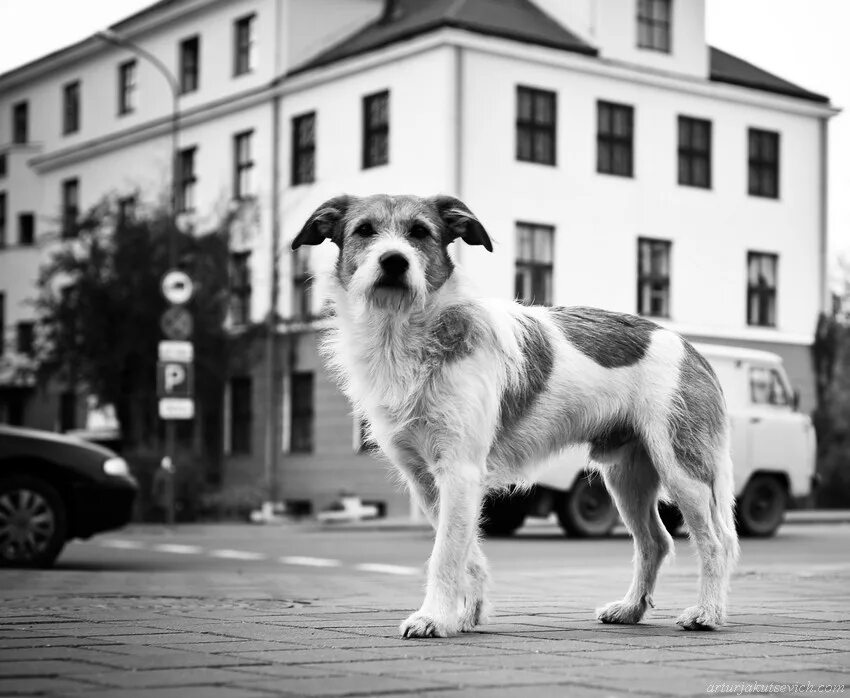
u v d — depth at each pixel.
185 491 27.09
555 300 29.47
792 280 33.91
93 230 29.77
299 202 31.14
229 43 33.88
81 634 5.77
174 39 35.91
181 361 22.31
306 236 6.36
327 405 30.12
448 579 5.80
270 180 32.38
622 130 30.97
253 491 28.08
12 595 8.54
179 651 5.13
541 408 6.24
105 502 11.52
